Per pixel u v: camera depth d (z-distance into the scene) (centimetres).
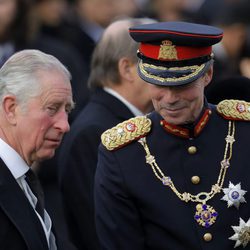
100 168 1584
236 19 2659
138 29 1512
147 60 1517
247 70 2598
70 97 1516
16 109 1481
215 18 2830
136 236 1539
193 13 3241
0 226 1427
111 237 1544
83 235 1866
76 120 1917
